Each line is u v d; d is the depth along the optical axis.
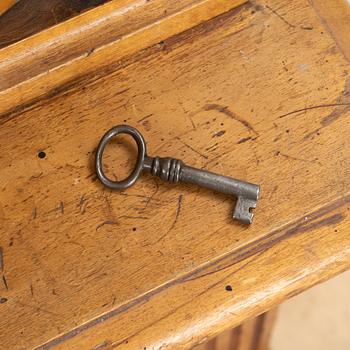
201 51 0.41
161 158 0.38
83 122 0.40
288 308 0.69
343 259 0.37
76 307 0.36
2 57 0.39
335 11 0.42
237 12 0.42
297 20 0.42
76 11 0.42
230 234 0.38
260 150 0.39
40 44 0.40
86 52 0.40
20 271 0.37
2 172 0.39
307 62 0.41
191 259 0.37
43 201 0.38
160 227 0.38
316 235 0.38
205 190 0.38
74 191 0.38
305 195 0.38
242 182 0.38
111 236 0.38
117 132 0.38
